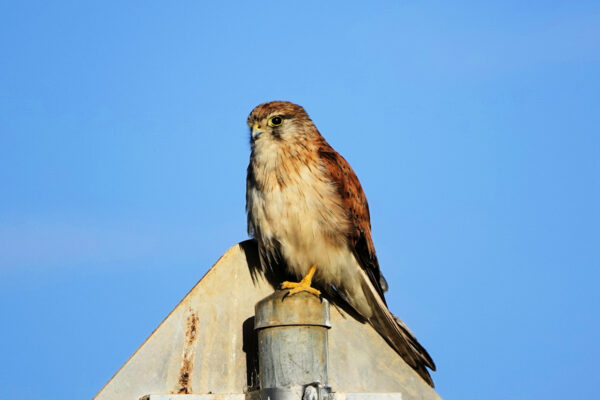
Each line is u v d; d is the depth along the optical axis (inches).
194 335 273.7
